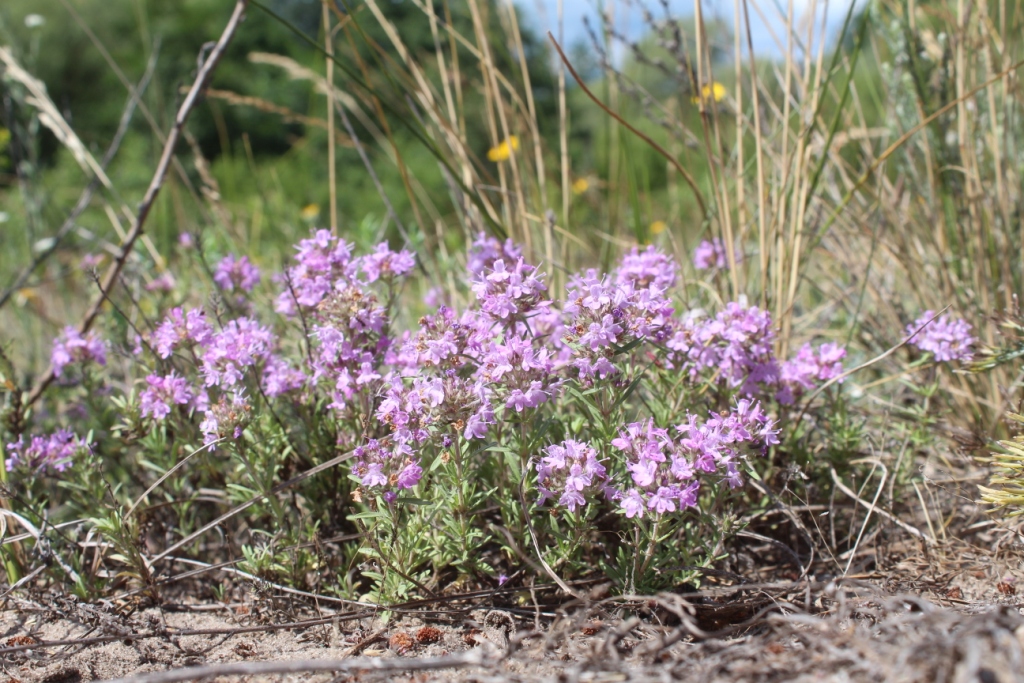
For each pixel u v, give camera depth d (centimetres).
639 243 47
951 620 27
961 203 43
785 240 43
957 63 42
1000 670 26
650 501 31
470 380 33
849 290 45
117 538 35
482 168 47
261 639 33
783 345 41
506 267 35
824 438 39
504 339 34
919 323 39
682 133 47
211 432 35
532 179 49
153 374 37
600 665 29
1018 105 44
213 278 42
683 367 36
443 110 49
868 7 40
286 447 37
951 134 43
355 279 36
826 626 28
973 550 36
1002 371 40
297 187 137
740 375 36
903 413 41
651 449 31
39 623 34
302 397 37
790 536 38
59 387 43
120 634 33
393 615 34
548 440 35
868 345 44
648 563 33
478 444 34
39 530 35
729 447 32
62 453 37
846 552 36
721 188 41
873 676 27
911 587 34
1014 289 42
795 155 42
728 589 32
